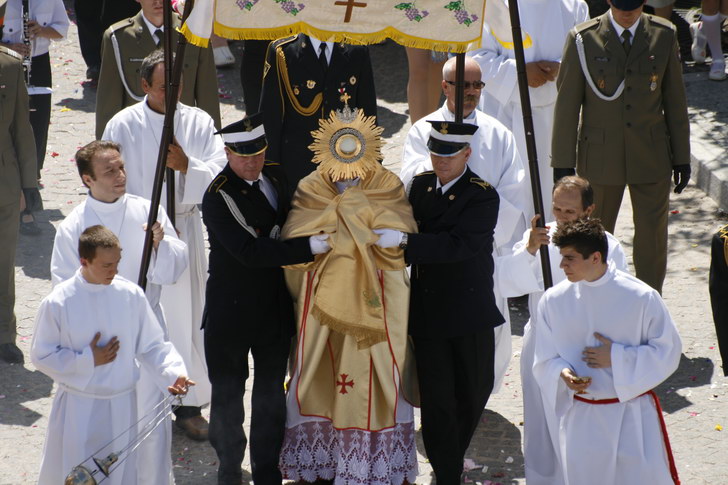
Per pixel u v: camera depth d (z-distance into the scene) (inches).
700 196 1454.2
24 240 1341.0
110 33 1206.9
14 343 1078.4
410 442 837.8
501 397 1012.5
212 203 786.2
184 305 952.3
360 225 775.1
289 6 820.0
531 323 852.6
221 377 821.2
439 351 812.6
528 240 826.8
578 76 1106.7
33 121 1435.8
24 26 1434.5
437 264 810.2
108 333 751.1
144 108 979.9
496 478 869.2
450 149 788.0
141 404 844.6
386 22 831.7
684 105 1111.0
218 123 1198.3
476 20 834.2
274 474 816.3
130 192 979.9
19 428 948.0
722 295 876.6
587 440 741.3
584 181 848.3
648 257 1130.0
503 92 1202.0
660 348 718.5
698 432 925.2
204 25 817.5
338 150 786.2
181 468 894.4
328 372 824.3
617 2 1080.8
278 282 812.6
